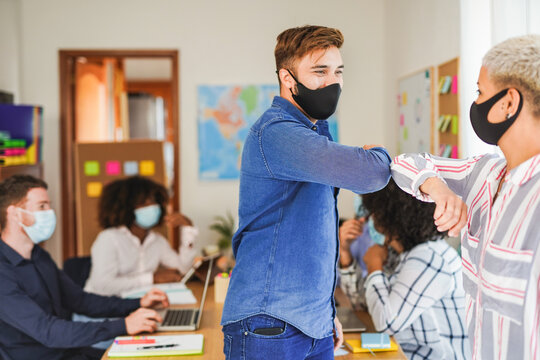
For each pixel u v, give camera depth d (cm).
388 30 500
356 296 247
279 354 134
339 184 120
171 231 521
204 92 511
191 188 518
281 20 511
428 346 212
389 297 210
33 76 500
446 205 108
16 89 518
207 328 228
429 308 211
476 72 314
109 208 345
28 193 234
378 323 209
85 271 342
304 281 135
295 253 134
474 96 316
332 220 142
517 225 107
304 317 135
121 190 344
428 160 123
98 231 485
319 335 139
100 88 589
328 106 135
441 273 206
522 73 104
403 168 118
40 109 455
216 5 507
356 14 517
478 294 118
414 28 423
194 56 509
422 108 403
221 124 514
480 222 121
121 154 492
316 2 512
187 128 514
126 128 696
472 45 315
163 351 198
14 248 234
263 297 134
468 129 321
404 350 214
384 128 520
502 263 109
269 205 134
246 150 137
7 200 231
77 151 487
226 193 519
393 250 235
